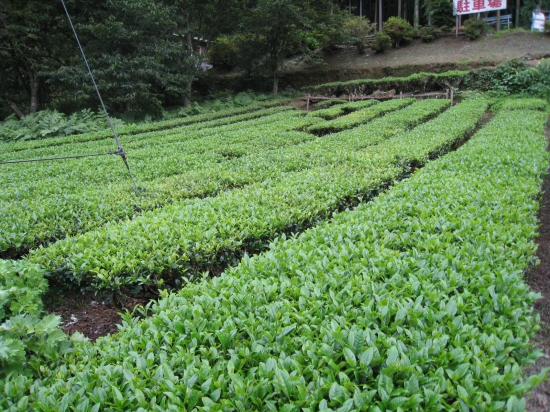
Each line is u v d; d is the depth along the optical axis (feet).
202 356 8.63
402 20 92.63
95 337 14.42
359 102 69.56
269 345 8.65
